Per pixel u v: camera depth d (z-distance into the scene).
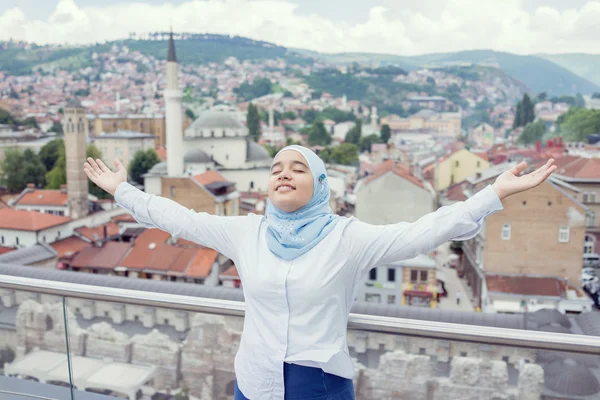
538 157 63.59
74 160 69.00
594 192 51.22
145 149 80.44
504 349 2.10
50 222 62.50
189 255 54.91
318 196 1.85
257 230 1.88
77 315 2.68
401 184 50.34
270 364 1.77
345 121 94.44
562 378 1.99
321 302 1.71
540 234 43.88
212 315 2.54
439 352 2.19
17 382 2.88
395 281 46.41
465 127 86.81
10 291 2.77
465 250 51.03
